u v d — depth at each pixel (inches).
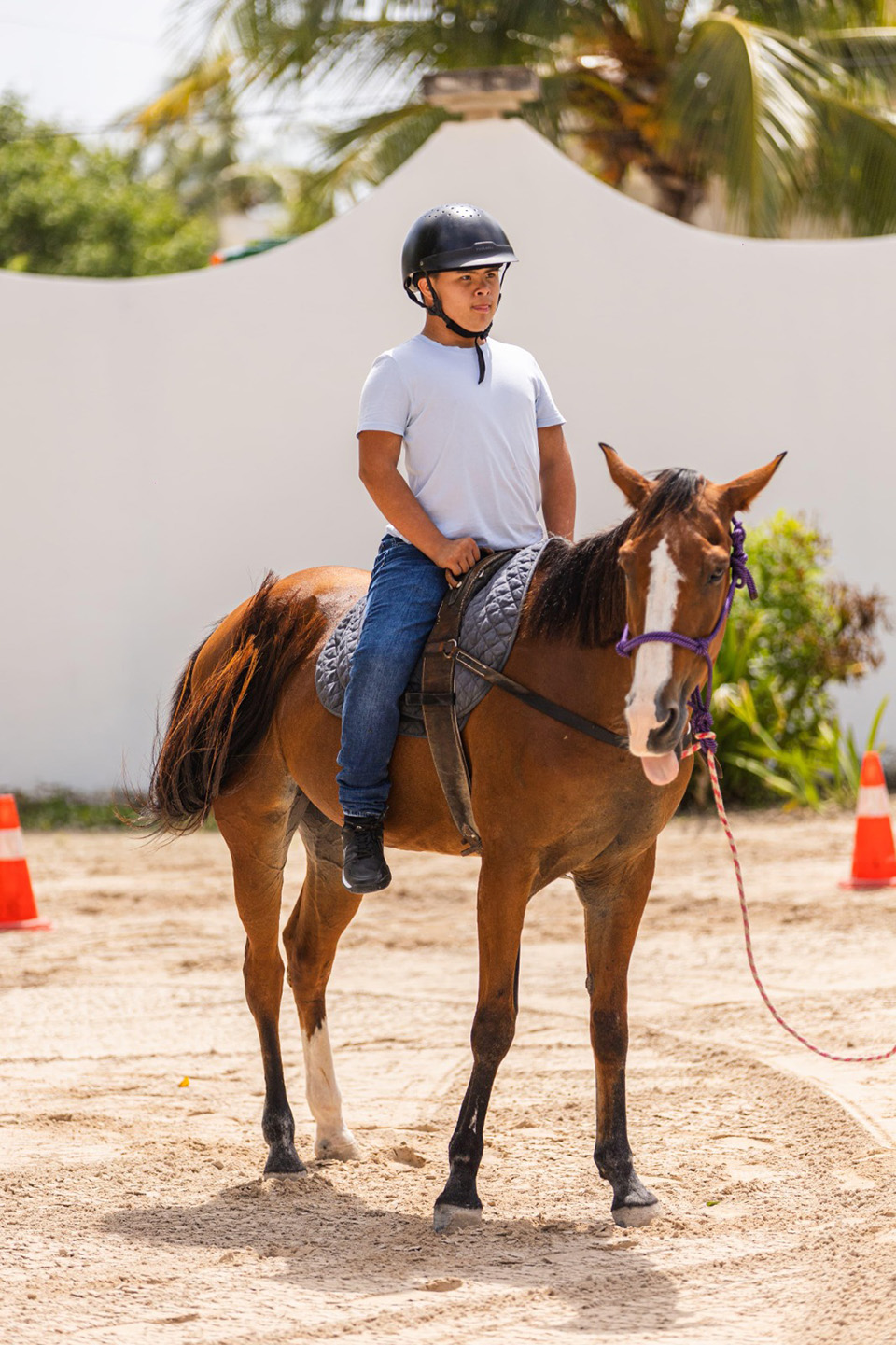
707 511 184.1
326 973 251.9
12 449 673.0
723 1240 203.8
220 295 666.2
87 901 465.7
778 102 722.8
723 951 374.9
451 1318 177.9
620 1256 198.2
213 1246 205.3
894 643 634.8
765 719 592.7
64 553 673.6
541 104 832.3
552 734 200.7
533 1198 223.8
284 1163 237.5
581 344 650.2
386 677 216.1
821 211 798.5
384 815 226.4
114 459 672.4
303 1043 250.4
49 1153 247.4
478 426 219.8
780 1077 273.3
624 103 845.8
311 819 251.9
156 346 669.3
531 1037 313.0
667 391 647.1
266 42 853.2
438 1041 312.2
